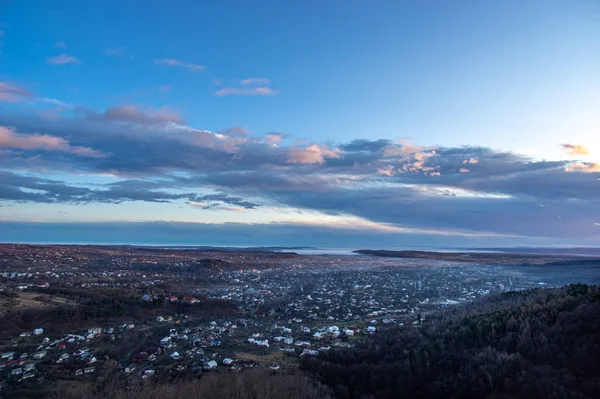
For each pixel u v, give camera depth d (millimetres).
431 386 60688
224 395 58625
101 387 63656
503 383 55562
